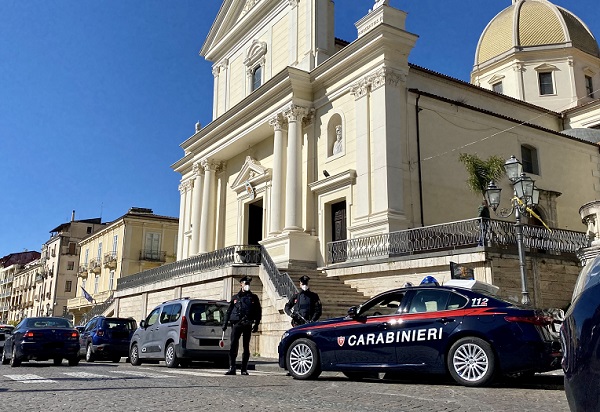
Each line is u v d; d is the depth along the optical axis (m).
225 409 5.93
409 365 8.37
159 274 25.36
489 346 7.80
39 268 72.06
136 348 15.02
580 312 3.03
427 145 21.67
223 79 33.00
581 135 29.78
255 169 27.19
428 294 8.66
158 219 48.94
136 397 7.02
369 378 9.91
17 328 15.21
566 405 6.22
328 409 5.90
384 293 9.11
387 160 20.11
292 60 26.19
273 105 25.23
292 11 26.69
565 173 27.05
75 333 14.97
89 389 7.98
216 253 20.73
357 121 21.62
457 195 22.12
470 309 8.15
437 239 16.86
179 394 7.33
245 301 11.12
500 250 15.09
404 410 5.82
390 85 20.94
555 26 36.72
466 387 7.89
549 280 15.98
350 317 9.16
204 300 13.69
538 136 26.31
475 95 27.08
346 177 21.42
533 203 12.65
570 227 26.47
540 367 7.54
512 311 7.86
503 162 23.38
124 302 28.95
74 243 65.06
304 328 9.62
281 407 6.07
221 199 30.69
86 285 55.25
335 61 22.92
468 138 23.25
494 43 38.31
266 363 14.46
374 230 19.88
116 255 48.38
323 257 22.39
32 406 6.27
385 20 21.14
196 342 13.04
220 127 28.91
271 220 24.11
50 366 14.55
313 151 23.95
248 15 30.41
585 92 35.97
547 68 36.09
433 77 24.95
